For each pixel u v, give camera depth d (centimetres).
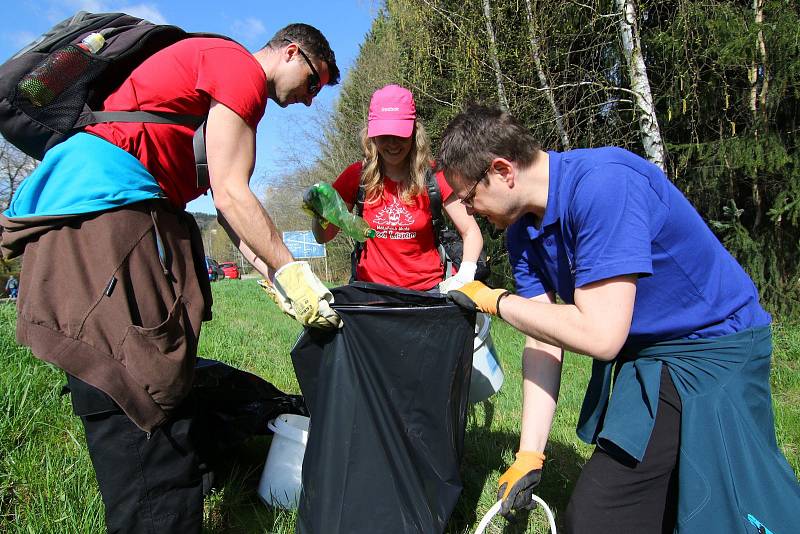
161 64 179
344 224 255
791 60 714
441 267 302
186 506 179
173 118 180
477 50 1021
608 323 154
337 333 197
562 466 311
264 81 189
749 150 750
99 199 163
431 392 200
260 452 293
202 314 187
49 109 167
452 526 240
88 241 162
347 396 197
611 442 174
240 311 870
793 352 608
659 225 163
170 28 187
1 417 272
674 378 173
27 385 298
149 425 166
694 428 165
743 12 752
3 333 379
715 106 847
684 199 173
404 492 196
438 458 203
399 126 261
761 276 786
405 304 197
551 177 169
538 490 280
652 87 902
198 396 242
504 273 1088
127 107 176
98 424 168
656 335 175
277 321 778
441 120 1198
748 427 164
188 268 187
